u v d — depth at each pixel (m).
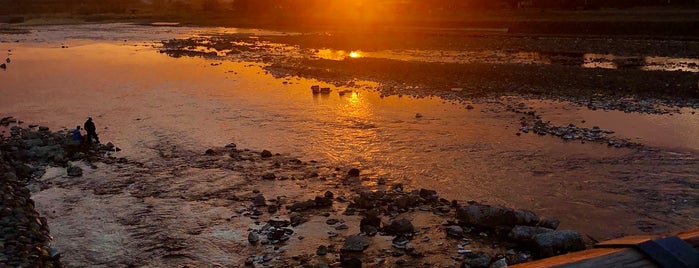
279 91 35.81
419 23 95.25
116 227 14.76
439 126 26.03
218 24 114.06
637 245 3.21
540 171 19.44
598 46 60.12
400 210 15.49
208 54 57.72
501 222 13.97
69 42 74.75
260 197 16.39
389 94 34.25
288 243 13.49
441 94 33.84
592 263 3.08
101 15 139.75
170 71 45.75
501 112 28.73
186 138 24.30
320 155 21.66
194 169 19.91
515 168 19.78
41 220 14.88
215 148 22.69
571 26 75.25
